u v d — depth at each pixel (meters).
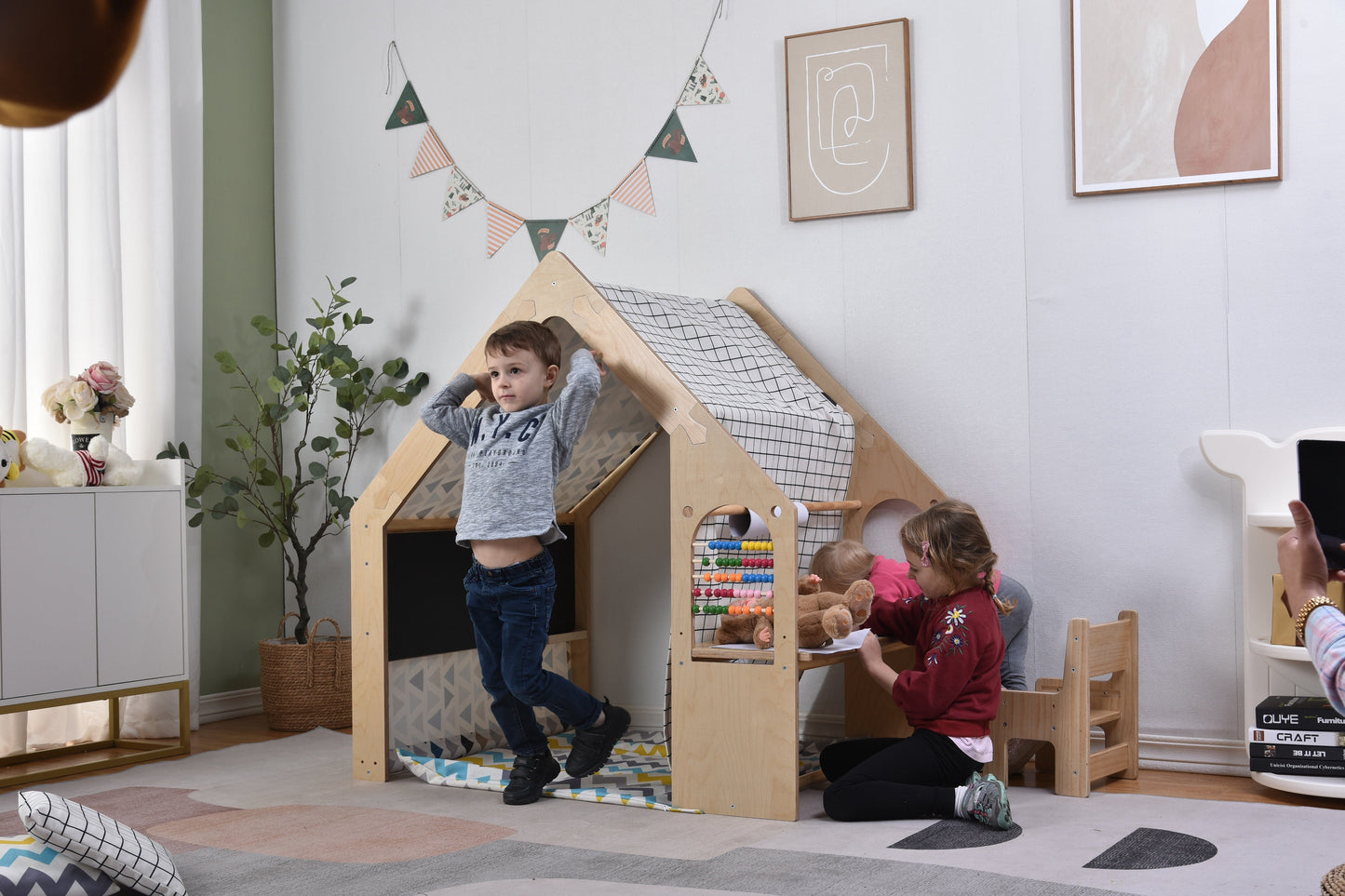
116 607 2.90
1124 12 2.68
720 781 2.22
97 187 3.25
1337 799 2.25
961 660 2.14
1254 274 2.57
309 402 3.69
